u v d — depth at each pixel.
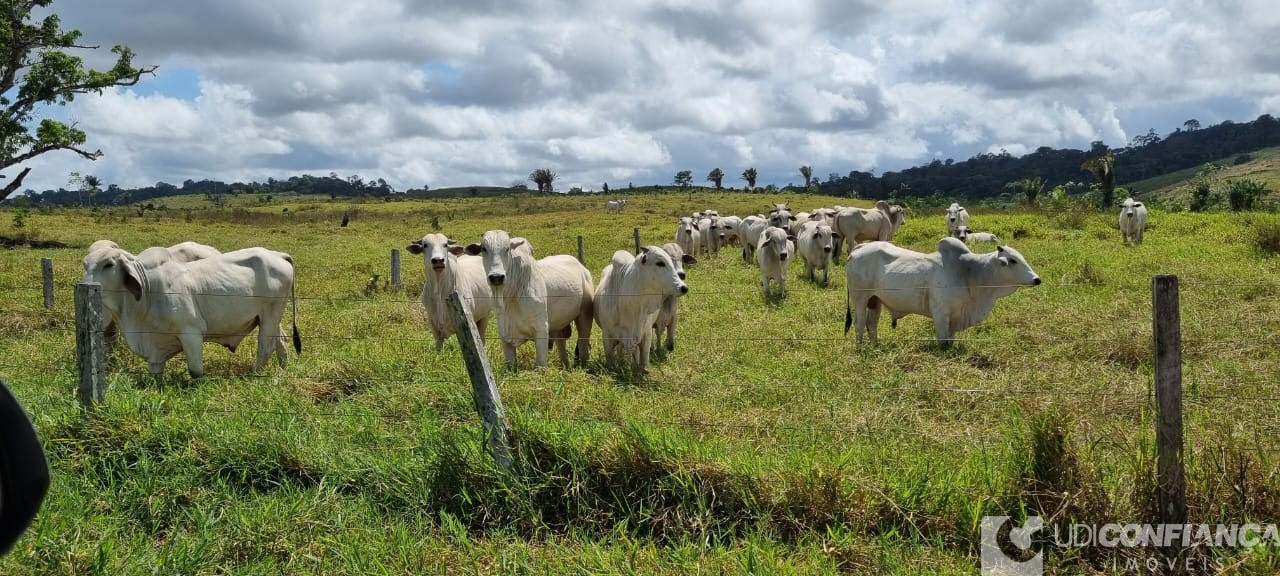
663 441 4.93
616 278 8.88
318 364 8.35
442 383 6.86
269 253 9.09
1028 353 8.72
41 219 46.38
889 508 4.48
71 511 4.61
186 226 43.56
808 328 11.16
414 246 9.85
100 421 5.56
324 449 5.39
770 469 4.76
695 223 25.14
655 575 4.00
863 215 21.92
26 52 28.48
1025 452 4.64
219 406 6.64
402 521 4.69
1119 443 5.00
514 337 8.63
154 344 8.28
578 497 4.70
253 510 4.70
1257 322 9.53
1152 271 14.31
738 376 8.13
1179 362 4.05
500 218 56.06
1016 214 34.56
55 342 9.98
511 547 4.36
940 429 6.26
